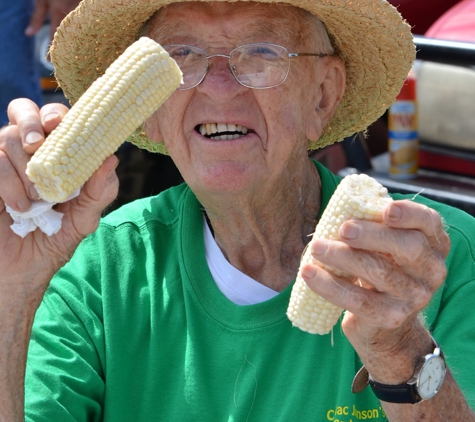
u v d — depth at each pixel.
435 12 5.74
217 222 3.00
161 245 3.14
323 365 2.79
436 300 2.80
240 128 2.88
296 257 3.05
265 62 2.82
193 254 3.02
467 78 4.81
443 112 4.86
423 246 2.09
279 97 2.84
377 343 2.28
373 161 5.18
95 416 2.97
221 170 2.80
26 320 2.65
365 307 2.13
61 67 3.29
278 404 2.80
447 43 4.24
